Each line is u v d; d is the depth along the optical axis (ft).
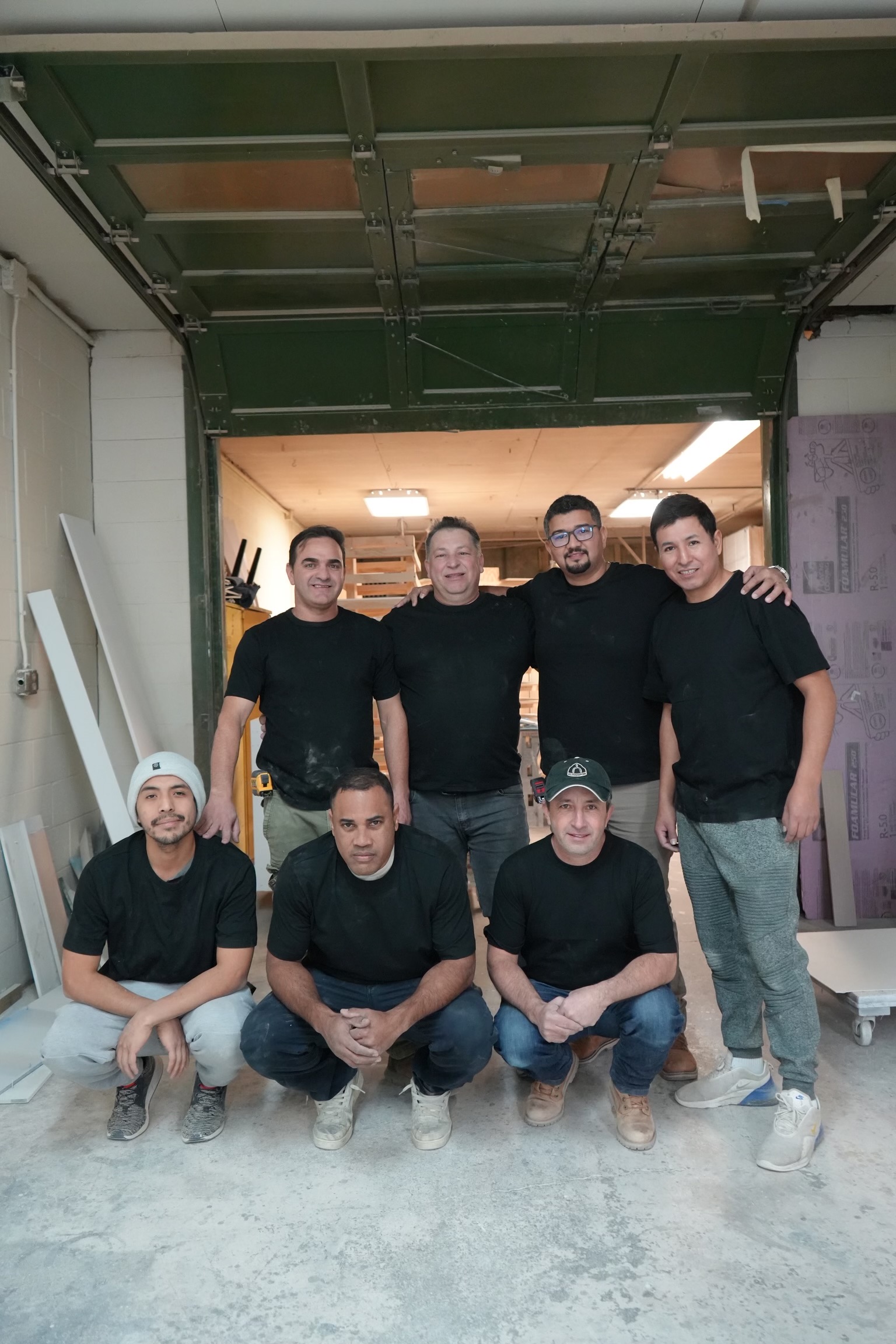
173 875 7.17
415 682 8.61
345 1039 6.24
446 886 6.86
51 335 12.05
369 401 13.12
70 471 12.54
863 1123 7.22
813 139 8.61
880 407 13.35
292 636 8.32
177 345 13.23
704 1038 8.98
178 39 7.16
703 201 9.73
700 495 25.71
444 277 11.26
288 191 9.39
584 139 8.46
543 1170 6.63
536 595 8.68
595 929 7.07
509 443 19.01
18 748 10.73
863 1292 5.26
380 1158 6.85
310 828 8.29
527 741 21.66
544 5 7.12
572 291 11.71
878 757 13.06
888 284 12.21
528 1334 4.97
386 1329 5.04
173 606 13.28
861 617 13.08
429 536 8.62
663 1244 5.72
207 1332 5.05
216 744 8.07
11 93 7.48
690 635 7.18
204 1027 6.91
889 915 13.00
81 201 9.34
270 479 21.77
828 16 7.26
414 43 7.23
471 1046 6.70
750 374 13.12
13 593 10.79
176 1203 6.30
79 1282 5.48
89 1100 7.94
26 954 10.46
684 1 7.09
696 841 7.45
